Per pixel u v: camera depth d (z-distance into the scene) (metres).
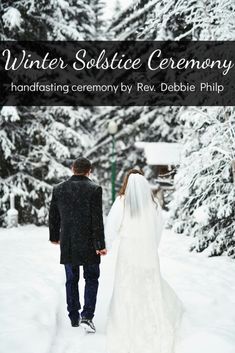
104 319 5.39
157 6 8.41
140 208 4.61
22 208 15.73
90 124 27.16
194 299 6.05
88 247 4.77
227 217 9.28
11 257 9.07
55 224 5.00
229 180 9.16
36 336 4.49
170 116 21.64
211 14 7.77
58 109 18.02
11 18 14.21
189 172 8.96
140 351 4.22
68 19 19.09
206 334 4.62
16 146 15.93
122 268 4.55
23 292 6.20
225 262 8.52
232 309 5.71
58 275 7.55
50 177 16.16
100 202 4.80
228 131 7.62
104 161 26.72
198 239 9.62
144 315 4.38
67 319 5.38
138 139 24.30
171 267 8.07
